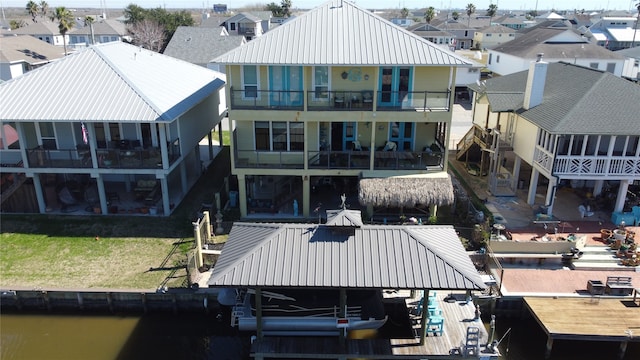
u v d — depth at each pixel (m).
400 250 17.08
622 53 63.78
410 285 16.02
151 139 28.56
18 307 22.12
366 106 26.36
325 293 19.27
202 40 65.31
